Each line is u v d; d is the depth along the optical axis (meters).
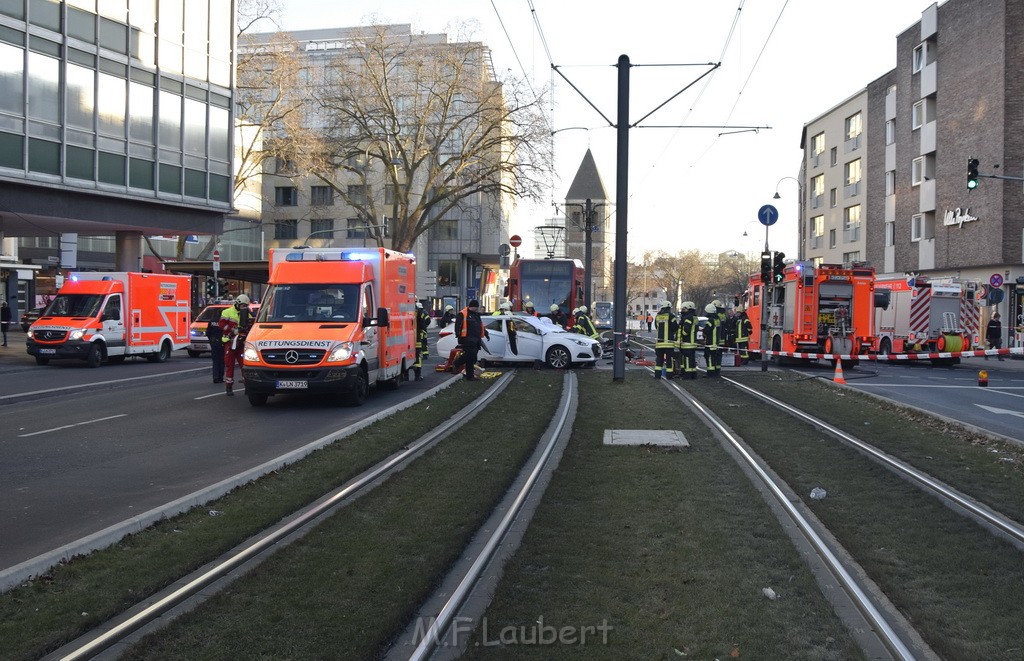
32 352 24.83
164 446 11.18
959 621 5.00
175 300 29.23
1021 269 40.06
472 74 45.72
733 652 4.54
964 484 8.97
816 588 5.61
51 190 28.39
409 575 5.77
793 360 31.69
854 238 59.03
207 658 4.39
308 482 8.77
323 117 47.62
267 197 74.69
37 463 9.93
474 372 22.41
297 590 5.45
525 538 6.80
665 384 20.34
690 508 7.79
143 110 31.14
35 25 27.12
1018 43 39.66
